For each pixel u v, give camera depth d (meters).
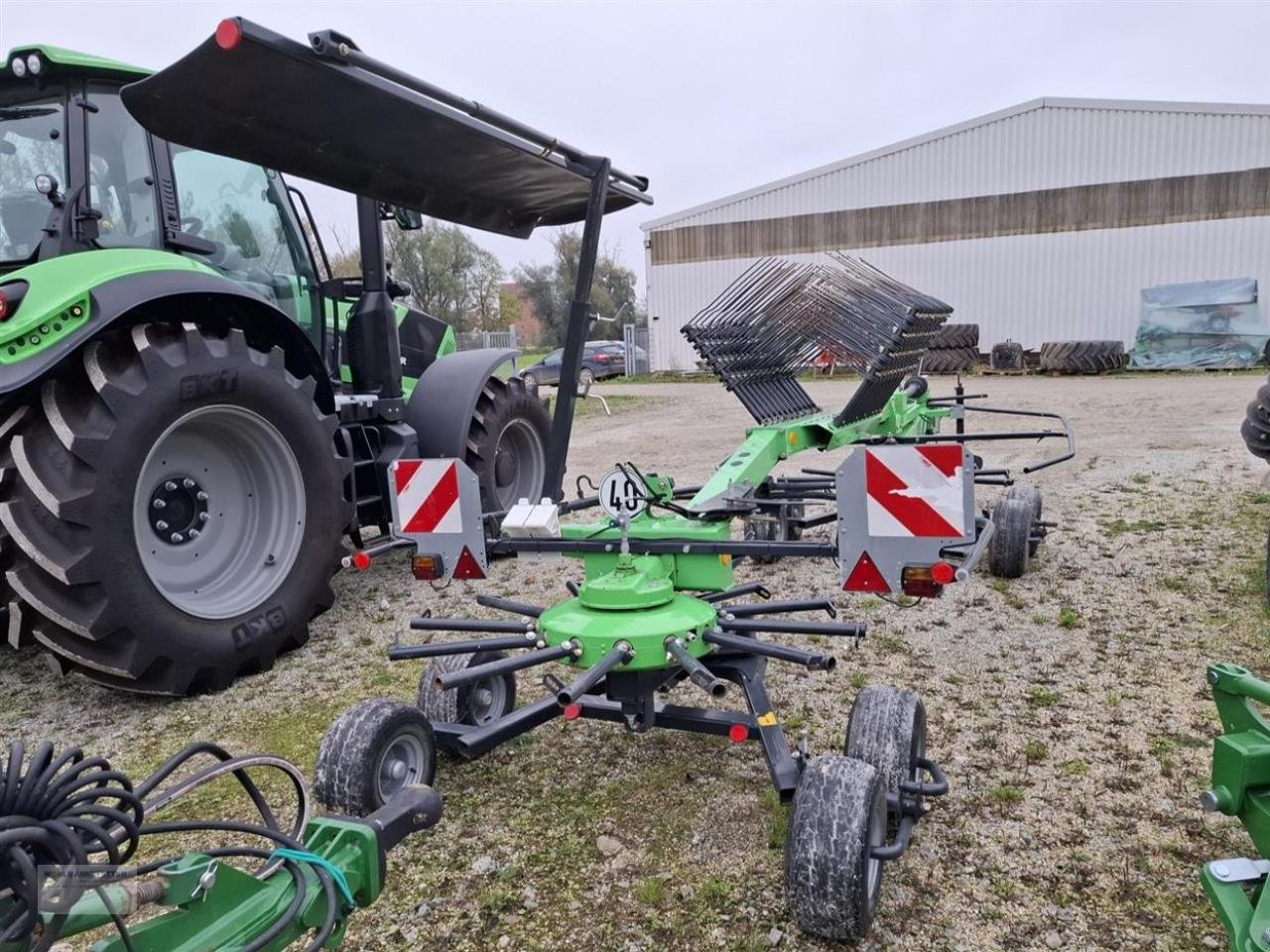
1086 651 3.99
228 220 4.55
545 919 2.36
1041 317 22.12
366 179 3.04
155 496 3.68
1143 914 2.29
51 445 3.29
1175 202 20.59
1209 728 3.23
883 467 2.35
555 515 2.83
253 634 3.85
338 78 2.26
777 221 24.45
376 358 4.99
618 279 47.25
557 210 3.71
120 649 3.45
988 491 7.39
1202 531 5.76
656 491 3.12
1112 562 5.23
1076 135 21.20
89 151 3.85
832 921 2.09
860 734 2.56
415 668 4.04
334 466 4.23
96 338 3.42
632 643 2.48
